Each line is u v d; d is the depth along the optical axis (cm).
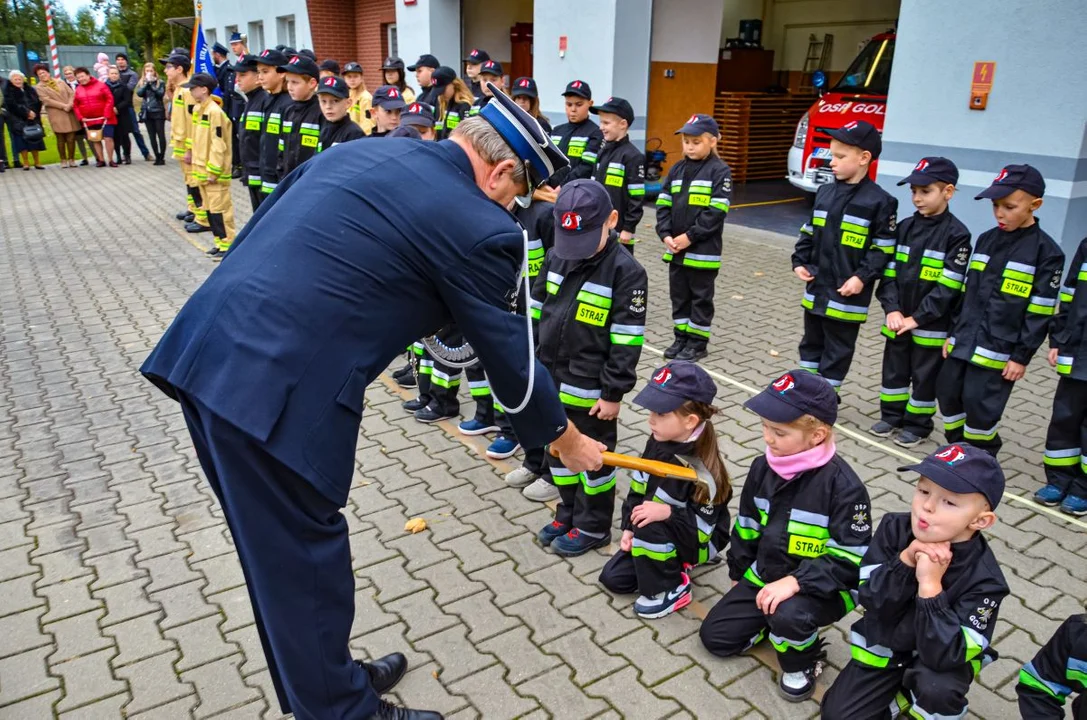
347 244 212
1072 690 238
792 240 995
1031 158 705
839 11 1502
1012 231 418
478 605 343
